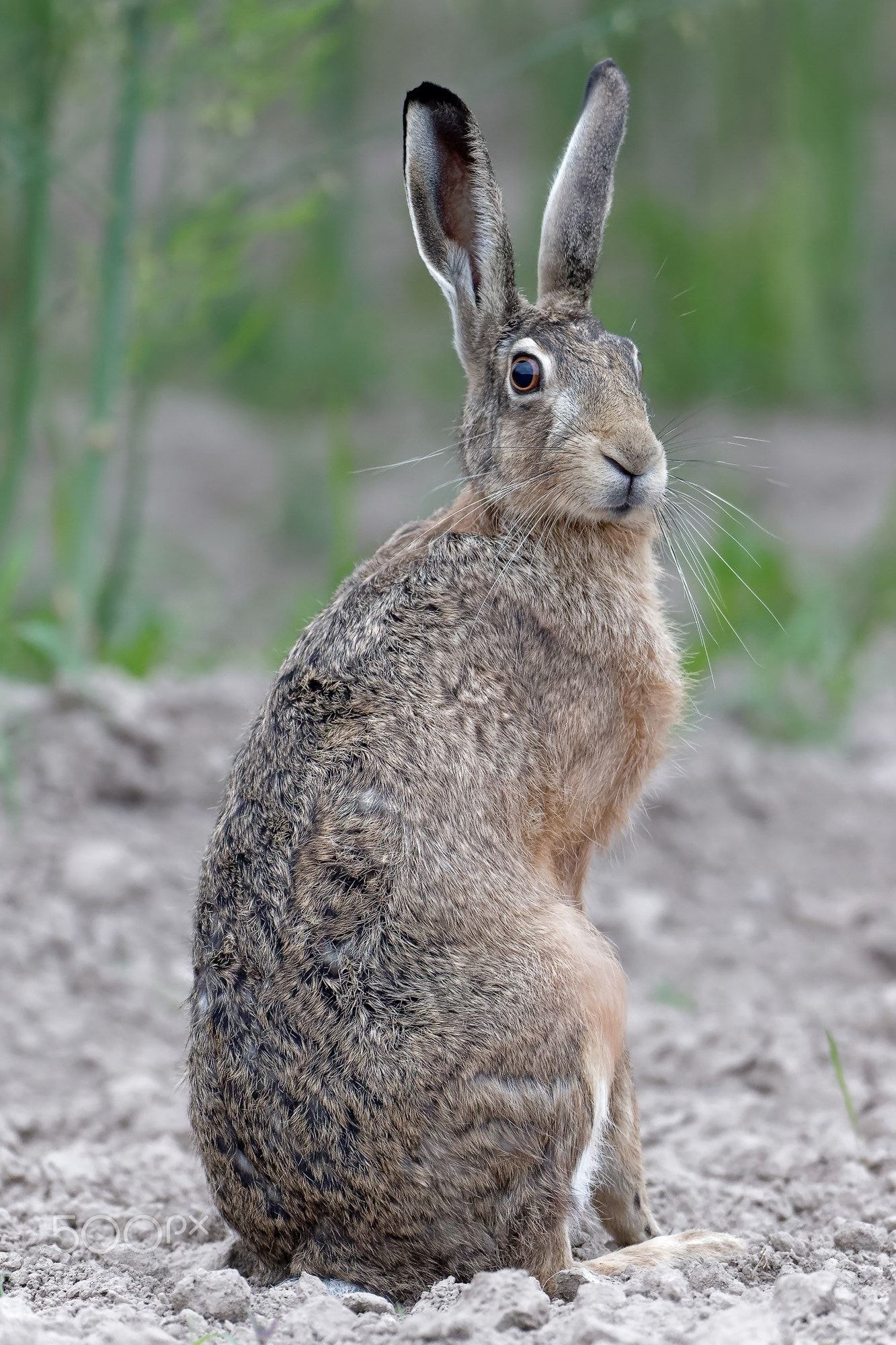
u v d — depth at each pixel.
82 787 15.20
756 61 39.72
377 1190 7.63
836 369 35.88
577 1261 8.30
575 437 9.08
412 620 8.62
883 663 22.05
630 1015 13.01
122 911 14.01
